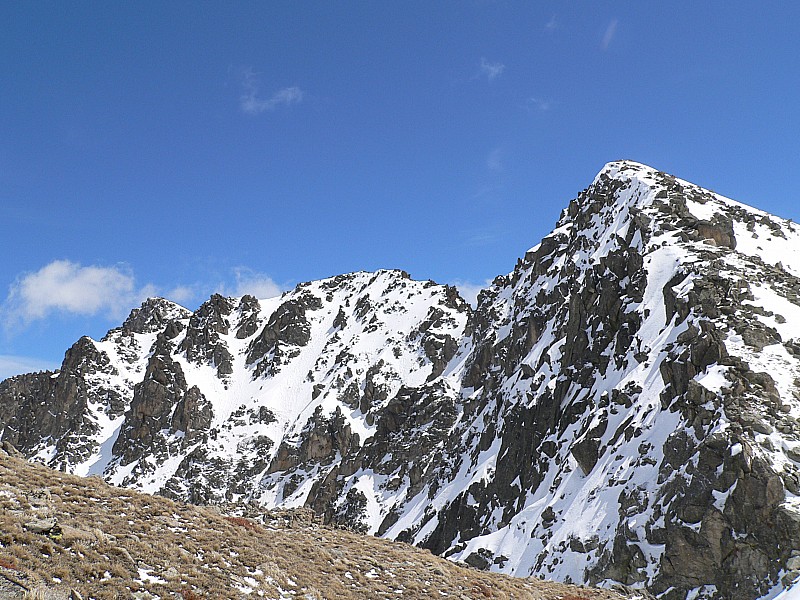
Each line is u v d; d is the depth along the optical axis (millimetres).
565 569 55031
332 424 159250
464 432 117125
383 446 142750
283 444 162000
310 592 29922
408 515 114438
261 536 35875
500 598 37062
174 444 176625
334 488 143500
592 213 104000
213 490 158250
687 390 55062
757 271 67312
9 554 23453
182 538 30875
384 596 32469
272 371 195000
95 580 23953
